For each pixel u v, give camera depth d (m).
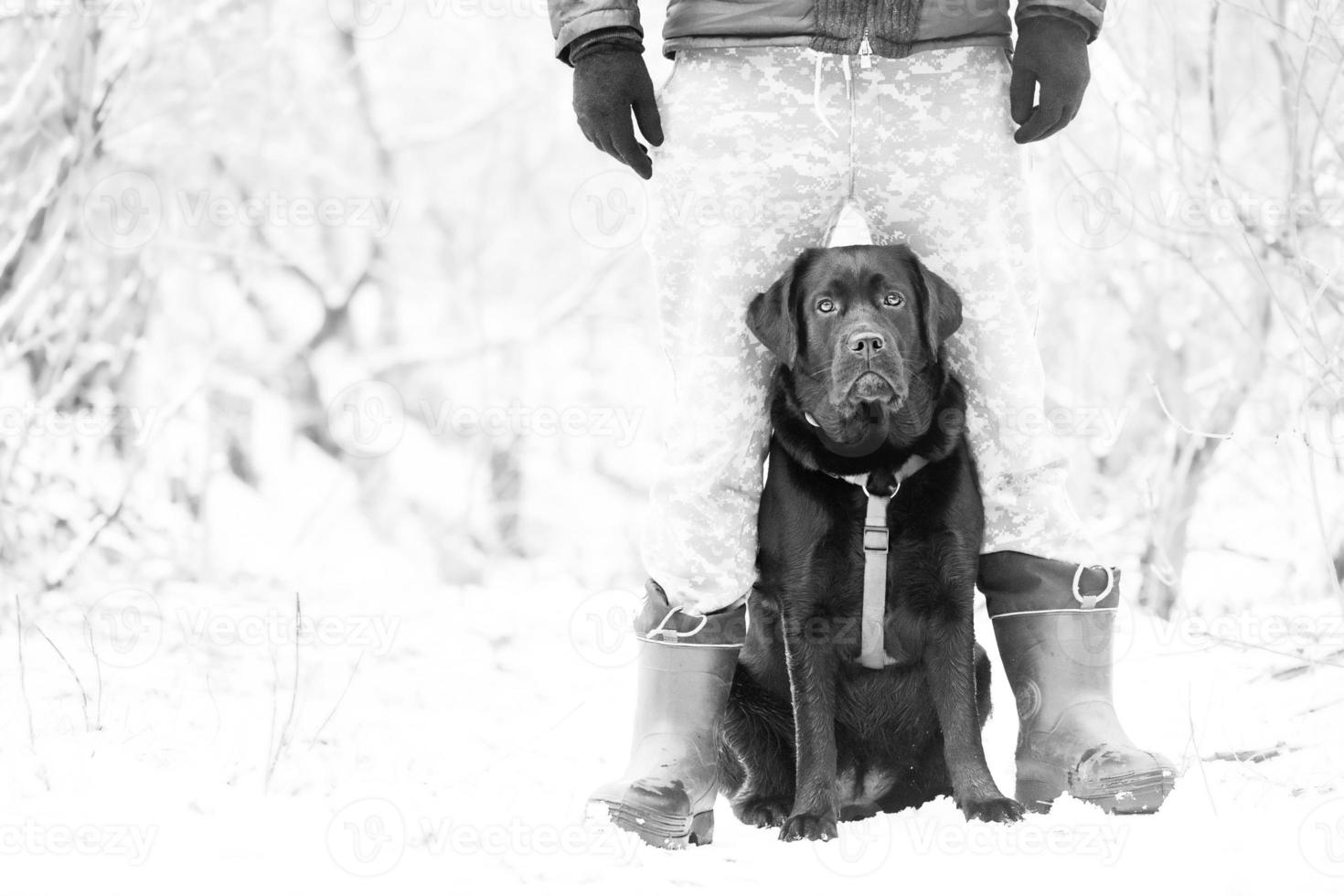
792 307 4.75
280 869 3.99
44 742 5.36
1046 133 4.54
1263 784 4.62
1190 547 11.40
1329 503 9.20
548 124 19.09
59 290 9.98
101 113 10.34
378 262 18.97
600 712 6.87
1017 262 4.79
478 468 18.02
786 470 4.84
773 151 4.60
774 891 3.87
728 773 5.26
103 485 10.45
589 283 17.91
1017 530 4.87
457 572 16.98
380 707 6.92
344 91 17.55
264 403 18.20
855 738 5.05
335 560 15.64
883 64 4.57
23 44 10.41
